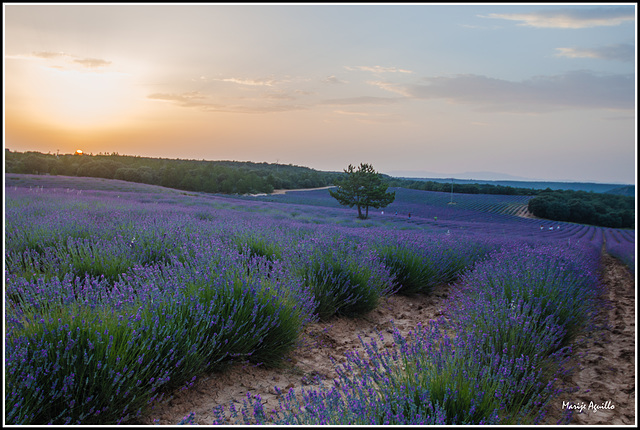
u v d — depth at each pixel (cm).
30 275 408
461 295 505
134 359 258
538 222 5412
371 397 225
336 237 693
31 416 209
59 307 299
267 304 358
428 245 730
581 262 720
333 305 470
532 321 344
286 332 356
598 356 360
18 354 224
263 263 495
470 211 6175
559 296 418
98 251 504
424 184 10425
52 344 242
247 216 1608
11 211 829
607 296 634
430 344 288
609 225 5841
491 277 496
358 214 3916
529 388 258
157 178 8375
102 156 10488
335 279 479
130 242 570
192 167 10062
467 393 228
